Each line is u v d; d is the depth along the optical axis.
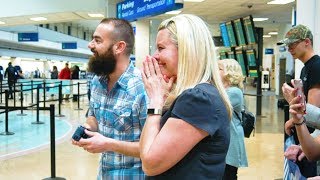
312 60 2.61
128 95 1.93
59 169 5.28
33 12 11.38
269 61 27.34
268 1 9.47
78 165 5.50
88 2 10.77
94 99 2.07
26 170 5.20
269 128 8.98
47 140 7.31
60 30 31.80
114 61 1.95
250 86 27.80
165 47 1.40
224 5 10.03
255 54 11.26
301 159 2.12
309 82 2.57
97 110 2.04
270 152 6.39
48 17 12.15
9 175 4.96
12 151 6.32
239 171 5.21
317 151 2.04
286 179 2.15
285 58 17.25
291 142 2.35
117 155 1.93
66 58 32.72
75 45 28.64
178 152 1.26
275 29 17.86
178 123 1.27
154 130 1.35
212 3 9.71
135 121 1.92
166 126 1.29
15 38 22.80
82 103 15.42
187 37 1.35
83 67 38.09
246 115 3.44
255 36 10.96
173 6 5.63
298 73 4.43
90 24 34.16
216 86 1.38
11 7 11.60
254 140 7.43
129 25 2.03
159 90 1.41
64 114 11.55
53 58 29.91
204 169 1.29
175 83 1.44
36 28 24.39
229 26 12.19
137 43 13.06
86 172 5.15
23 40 21.92
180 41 1.36
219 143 1.30
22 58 25.56
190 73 1.34
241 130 3.18
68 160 5.77
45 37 26.17
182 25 1.38
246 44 11.38
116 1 10.31
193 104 1.27
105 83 2.03
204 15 11.85
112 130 1.97
